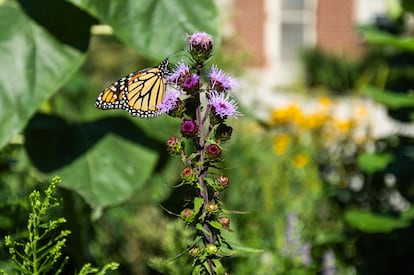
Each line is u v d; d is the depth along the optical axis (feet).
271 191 19.15
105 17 10.68
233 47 27.86
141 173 11.80
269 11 71.05
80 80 18.13
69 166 11.48
